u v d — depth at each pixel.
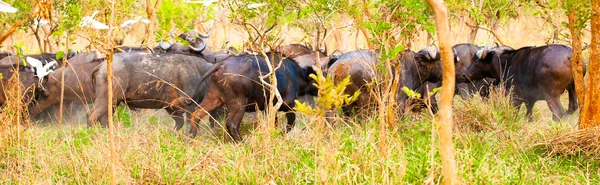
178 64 20.16
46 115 21.97
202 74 20.62
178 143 15.00
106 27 9.57
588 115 14.27
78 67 21.12
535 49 21.58
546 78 20.66
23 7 20.39
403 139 15.12
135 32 36.38
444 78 7.07
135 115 20.19
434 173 10.73
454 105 18.05
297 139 13.88
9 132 13.98
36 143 14.09
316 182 10.90
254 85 18.42
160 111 22.61
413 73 20.44
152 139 14.15
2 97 20.08
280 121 18.97
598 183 12.06
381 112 12.26
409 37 13.91
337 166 10.80
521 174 11.77
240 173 11.78
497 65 23.09
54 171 12.76
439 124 7.28
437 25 6.82
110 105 9.80
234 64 18.23
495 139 15.03
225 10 39.69
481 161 11.21
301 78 20.16
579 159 13.25
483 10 27.19
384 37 13.33
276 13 15.06
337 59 19.81
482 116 16.95
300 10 15.36
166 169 12.34
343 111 19.11
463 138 14.63
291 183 11.55
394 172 10.75
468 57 25.86
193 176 12.00
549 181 11.86
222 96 18.44
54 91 20.84
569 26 15.49
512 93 21.42
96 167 12.20
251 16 15.22
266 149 12.52
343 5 15.16
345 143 12.66
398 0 13.50
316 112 9.66
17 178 12.43
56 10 19.09
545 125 15.40
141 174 11.87
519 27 38.84
